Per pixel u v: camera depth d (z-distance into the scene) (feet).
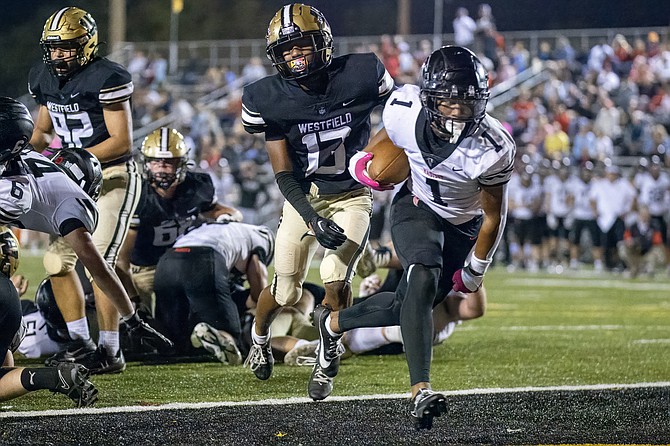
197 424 32.96
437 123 32.89
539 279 118.93
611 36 177.78
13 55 230.68
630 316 75.97
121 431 31.65
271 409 35.83
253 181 145.38
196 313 48.08
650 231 127.13
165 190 50.34
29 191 33.40
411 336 31.94
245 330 49.60
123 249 48.55
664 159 142.92
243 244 50.62
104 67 45.01
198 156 155.74
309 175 41.11
